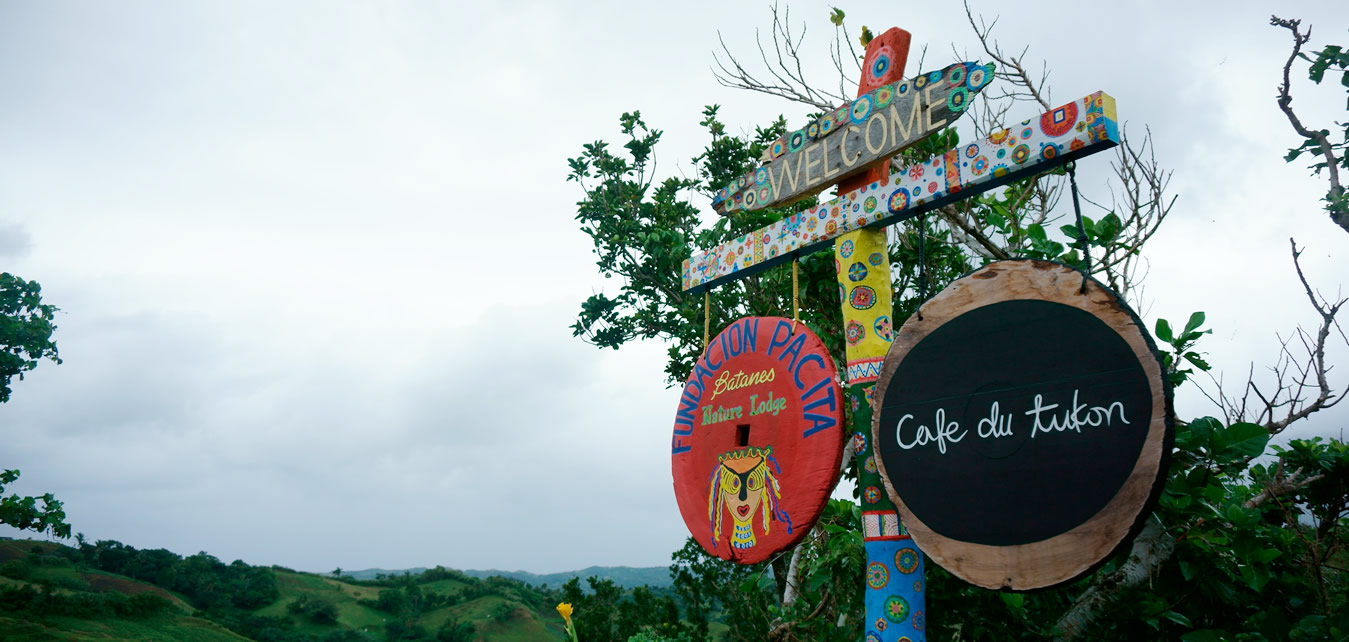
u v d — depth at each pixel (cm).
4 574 6594
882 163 414
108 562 8344
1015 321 315
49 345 2273
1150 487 259
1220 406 451
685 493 463
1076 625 420
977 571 301
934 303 348
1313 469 429
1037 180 579
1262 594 408
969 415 320
